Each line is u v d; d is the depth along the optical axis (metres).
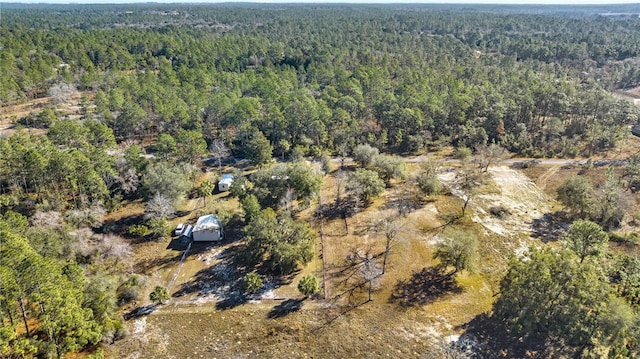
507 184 72.75
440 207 64.25
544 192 70.19
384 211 62.88
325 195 68.19
